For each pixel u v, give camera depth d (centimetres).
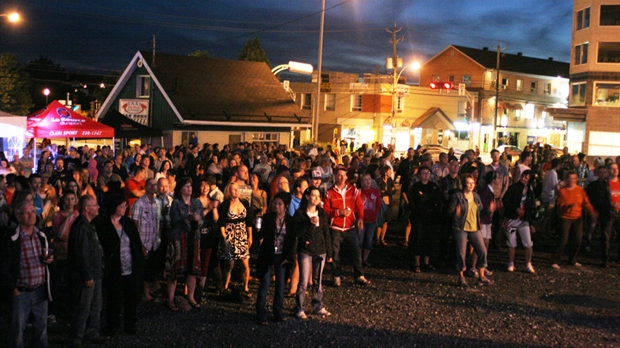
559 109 4491
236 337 740
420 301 912
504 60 7019
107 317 719
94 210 677
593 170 1609
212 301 898
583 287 1010
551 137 7200
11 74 6869
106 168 1298
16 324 613
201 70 3691
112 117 3088
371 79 5844
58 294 826
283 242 803
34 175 884
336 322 806
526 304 905
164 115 3359
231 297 898
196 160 1495
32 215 617
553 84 7256
